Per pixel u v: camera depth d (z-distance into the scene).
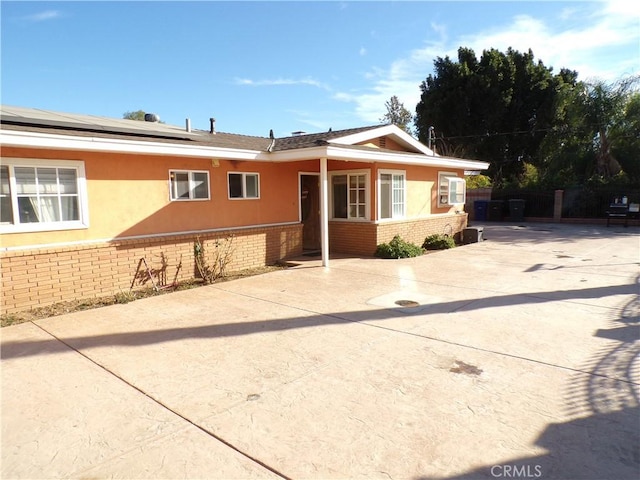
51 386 3.99
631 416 3.30
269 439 3.09
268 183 10.56
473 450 2.92
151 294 7.58
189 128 11.35
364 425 3.25
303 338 5.18
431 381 3.97
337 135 11.40
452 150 30.62
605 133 23.70
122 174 7.70
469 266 9.99
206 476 2.70
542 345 4.82
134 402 3.67
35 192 6.68
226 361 4.52
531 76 28.34
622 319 5.74
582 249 12.63
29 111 8.43
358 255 11.80
